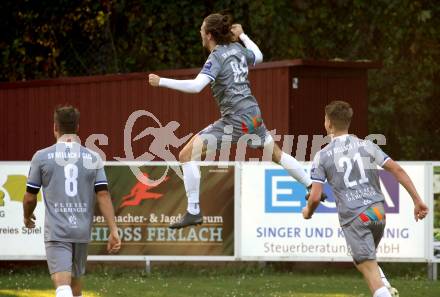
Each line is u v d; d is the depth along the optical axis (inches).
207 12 2647.6
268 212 1626.5
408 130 2677.2
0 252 1636.3
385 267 1793.8
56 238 1010.7
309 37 2659.9
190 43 2647.6
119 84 2062.0
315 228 1619.1
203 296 1389.0
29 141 2127.2
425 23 2667.3
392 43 2674.7
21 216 1635.1
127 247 1641.2
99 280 1573.6
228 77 1021.8
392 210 1614.2
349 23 2672.2
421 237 1615.4
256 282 1549.0
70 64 2719.0
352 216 1069.8
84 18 2701.8
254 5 2581.2
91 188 1036.5
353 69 1916.8
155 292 1428.4
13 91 2144.4
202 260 1636.3
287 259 1622.8
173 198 1636.3
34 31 2723.9
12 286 1501.0
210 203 1632.6
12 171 1633.9
